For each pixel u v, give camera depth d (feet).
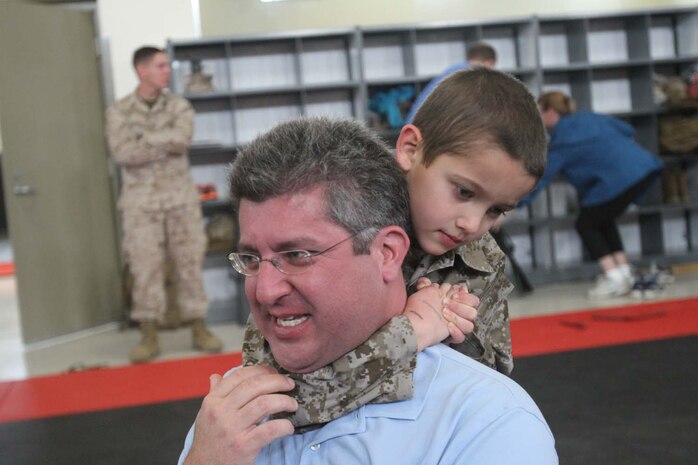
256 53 22.74
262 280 3.08
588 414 10.20
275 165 3.03
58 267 19.95
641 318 15.76
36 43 19.42
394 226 3.20
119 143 15.71
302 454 3.29
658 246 24.75
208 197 20.95
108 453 9.98
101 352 17.95
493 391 3.18
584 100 23.88
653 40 25.16
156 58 15.62
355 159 3.10
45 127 19.62
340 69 23.26
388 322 3.28
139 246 16.15
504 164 3.43
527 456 2.99
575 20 23.80
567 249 24.72
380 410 3.23
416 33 23.59
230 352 16.58
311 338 3.14
